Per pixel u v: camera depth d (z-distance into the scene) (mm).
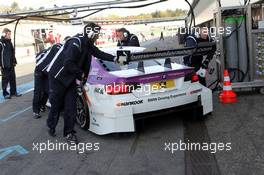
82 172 4305
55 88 5453
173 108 5559
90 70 5750
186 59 6879
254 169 3979
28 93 10961
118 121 5188
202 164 4258
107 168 4363
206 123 5871
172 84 5504
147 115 5379
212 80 9789
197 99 5762
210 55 6891
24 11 7773
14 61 10180
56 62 5355
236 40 7703
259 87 7680
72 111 5398
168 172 4105
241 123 5688
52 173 4352
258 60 7621
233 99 7082
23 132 6363
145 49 6387
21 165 4715
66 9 7398
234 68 7746
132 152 4848
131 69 5645
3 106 9047
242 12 7629
